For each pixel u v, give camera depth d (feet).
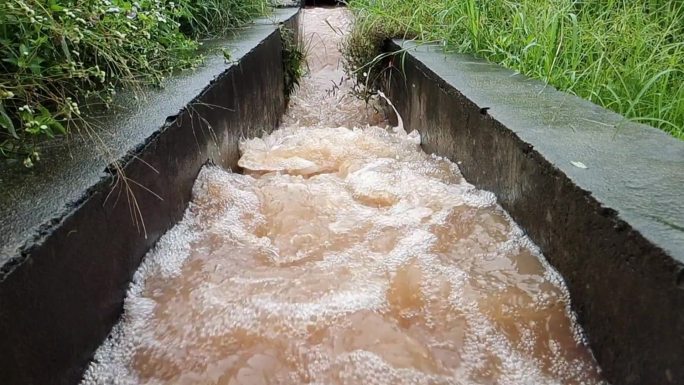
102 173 4.58
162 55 8.55
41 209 3.91
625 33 8.22
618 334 3.88
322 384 4.33
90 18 6.01
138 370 4.48
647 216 3.74
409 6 13.92
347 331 4.79
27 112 4.73
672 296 3.19
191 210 6.88
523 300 4.97
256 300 5.17
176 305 5.16
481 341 4.74
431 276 5.58
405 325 4.96
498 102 7.00
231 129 9.16
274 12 18.92
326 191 7.95
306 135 11.02
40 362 3.56
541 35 8.64
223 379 4.34
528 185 5.56
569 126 5.87
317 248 6.35
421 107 10.45
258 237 6.61
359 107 15.88
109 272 4.68
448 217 6.72
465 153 7.77
